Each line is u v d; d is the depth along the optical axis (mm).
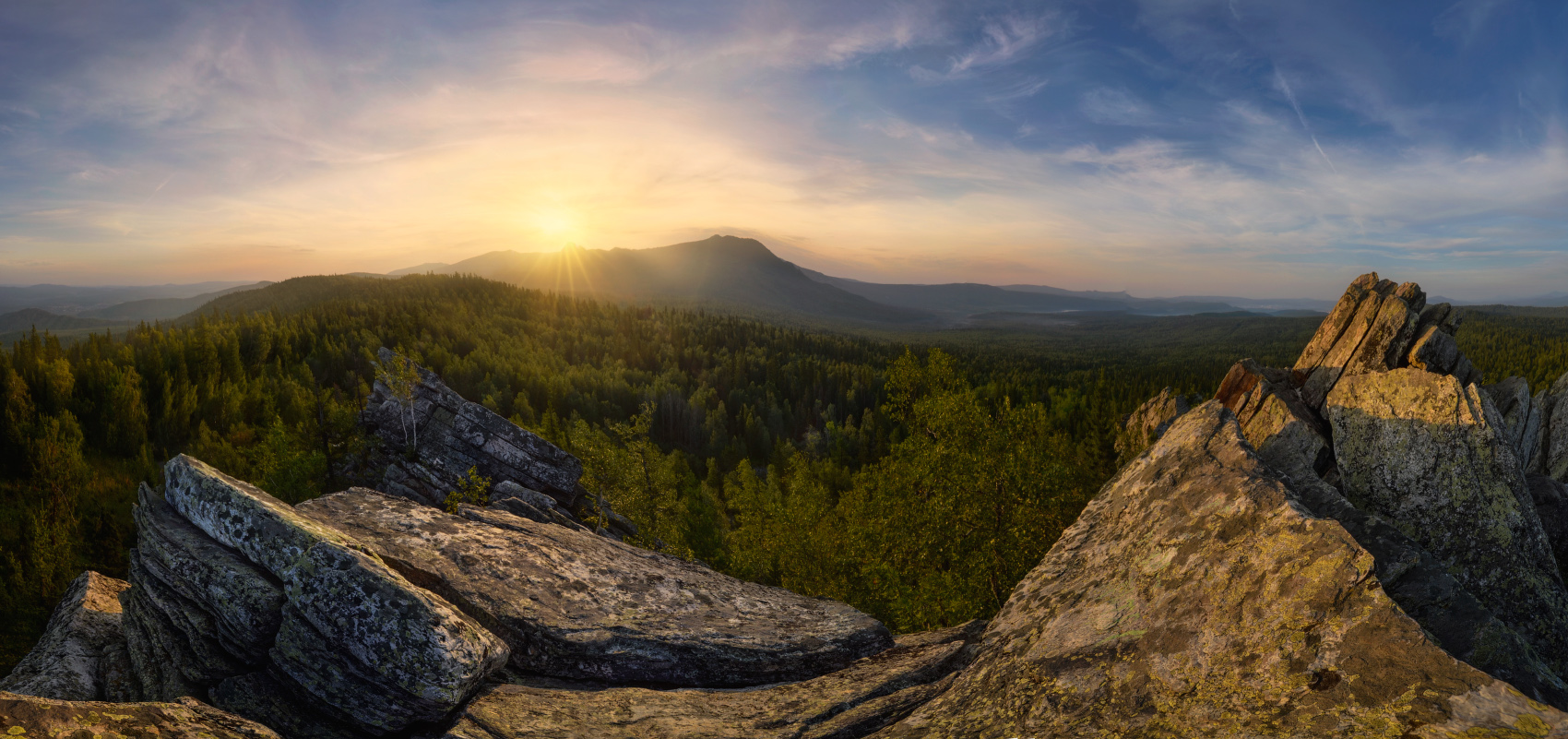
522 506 19484
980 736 6082
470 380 156375
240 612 8023
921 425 29734
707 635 9977
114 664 11570
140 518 9719
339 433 51688
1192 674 5617
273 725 7598
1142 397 117625
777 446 139375
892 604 23000
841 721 7473
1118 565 8078
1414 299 16031
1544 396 18781
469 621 8367
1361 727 4371
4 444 63969
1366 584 5426
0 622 39000
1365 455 11281
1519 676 5371
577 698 8250
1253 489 7496
